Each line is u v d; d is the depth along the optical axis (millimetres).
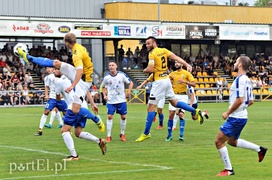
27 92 49594
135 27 53875
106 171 14273
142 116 34938
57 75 22641
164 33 55281
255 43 67000
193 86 22172
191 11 70812
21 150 18375
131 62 57219
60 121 27047
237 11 73312
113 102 21016
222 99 57375
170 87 20000
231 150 17984
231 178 13359
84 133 16172
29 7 60906
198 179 13234
